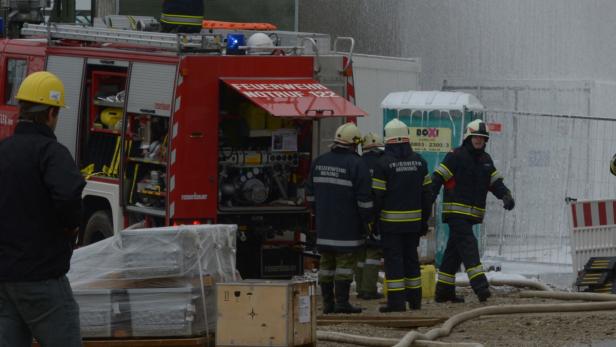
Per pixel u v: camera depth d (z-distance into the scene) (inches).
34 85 396.8
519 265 858.1
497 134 904.3
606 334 571.5
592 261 748.6
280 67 703.1
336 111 677.3
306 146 734.5
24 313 390.6
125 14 1242.6
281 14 1295.5
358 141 656.4
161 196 693.9
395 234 665.6
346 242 652.1
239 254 732.7
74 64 765.3
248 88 684.1
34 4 951.0
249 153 706.8
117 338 502.6
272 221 721.0
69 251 397.7
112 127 738.8
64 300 394.3
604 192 887.1
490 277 768.3
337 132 657.0
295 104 675.4
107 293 501.7
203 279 506.6
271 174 722.2
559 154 893.8
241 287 490.9
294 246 743.1
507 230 889.5
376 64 979.9
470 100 851.4
